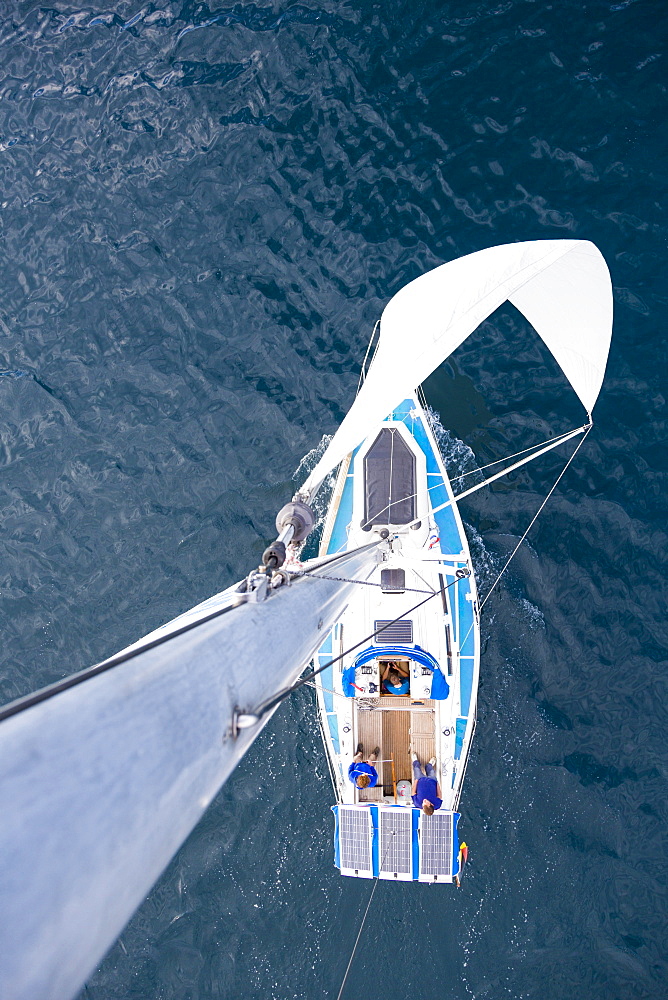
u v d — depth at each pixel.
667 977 10.47
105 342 15.01
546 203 14.47
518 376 14.05
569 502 13.24
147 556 13.63
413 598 11.70
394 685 11.72
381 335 9.98
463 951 10.88
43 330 15.21
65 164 16.34
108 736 1.47
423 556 11.88
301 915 11.16
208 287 15.05
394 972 10.82
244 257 15.14
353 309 14.58
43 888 1.08
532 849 11.38
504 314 14.43
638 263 14.02
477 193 14.73
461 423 13.89
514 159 14.77
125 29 16.95
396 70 15.53
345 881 11.34
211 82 16.22
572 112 14.78
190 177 15.77
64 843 1.17
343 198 15.12
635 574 12.71
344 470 13.30
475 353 14.28
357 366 14.30
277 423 14.16
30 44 17.30
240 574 13.40
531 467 13.55
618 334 13.81
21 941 1.00
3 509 14.14
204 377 14.58
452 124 15.12
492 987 10.67
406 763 11.83
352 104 15.53
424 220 14.77
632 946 10.67
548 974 10.66
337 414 14.08
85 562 13.69
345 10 15.95
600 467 13.33
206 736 1.91
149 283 15.25
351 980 10.82
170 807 1.60
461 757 11.31
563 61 15.00
